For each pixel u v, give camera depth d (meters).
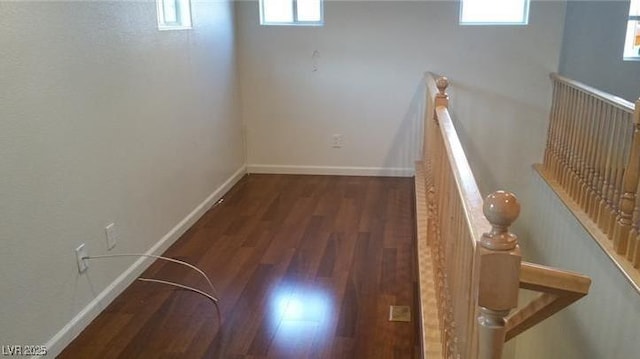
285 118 4.90
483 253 0.96
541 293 1.11
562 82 4.05
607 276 2.96
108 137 2.64
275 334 2.44
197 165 3.86
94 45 2.49
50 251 2.23
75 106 2.36
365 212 4.01
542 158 4.66
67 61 2.29
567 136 3.93
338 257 3.24
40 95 2.13
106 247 2.66
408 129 4.78
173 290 2.85
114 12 2.66
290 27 4.64
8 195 1.97
